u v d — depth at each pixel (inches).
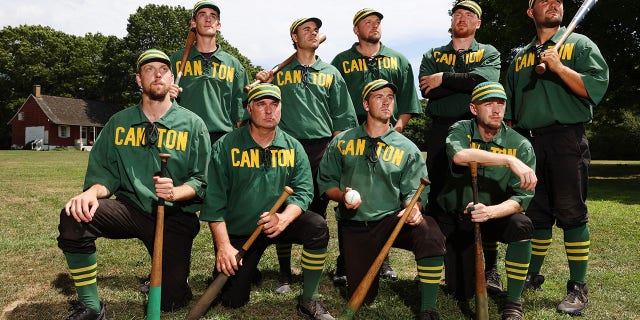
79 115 2042.3
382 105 143.8
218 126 181.2
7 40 2245.3
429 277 133.6
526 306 148.9
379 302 151.6
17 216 300.4
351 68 197.0
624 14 573.9
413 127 1759.4
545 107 152.7
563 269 193.5
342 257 173.0
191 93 181.9
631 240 246.1
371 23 189.5
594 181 634.8
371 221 144.2
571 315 142.3
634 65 683.4
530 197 137.9
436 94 179.0
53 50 2305.6
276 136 145.3
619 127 1258.0
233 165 142.4
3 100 2192.4
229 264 130.4
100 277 177.0
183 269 139.9
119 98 1967.3
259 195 142.1
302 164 145.9
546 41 157.3
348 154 147.4
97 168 136.8
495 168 143.2
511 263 136.6
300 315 140.1
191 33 175.9
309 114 179.3
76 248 124.6
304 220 140.6
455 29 182.2
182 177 141.0
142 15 1903.3
